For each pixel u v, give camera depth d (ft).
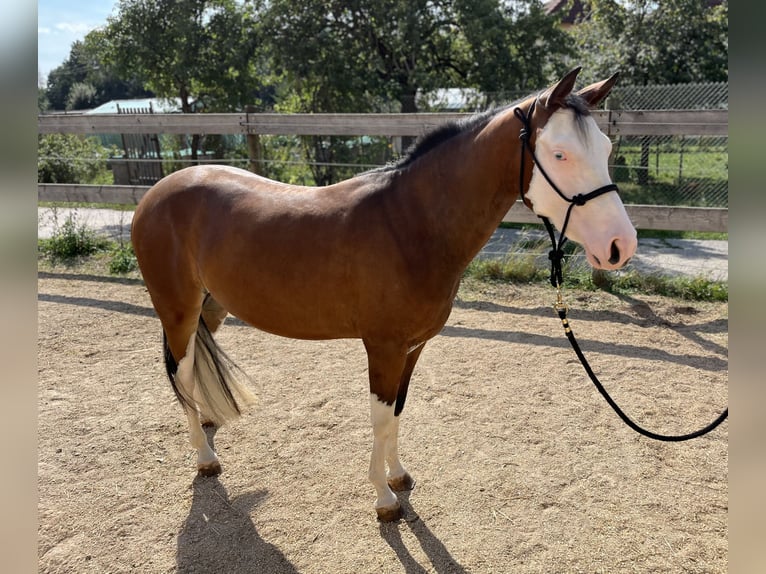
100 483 8.61
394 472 8.33
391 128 18.60
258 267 7.43
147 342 14.15
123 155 35.17
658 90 32.45
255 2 34.78
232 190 8.10
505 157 6.31
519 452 9.24
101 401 11.16
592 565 6.91
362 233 6.93
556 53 35.70
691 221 15.98
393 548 7.23
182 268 8.36
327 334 7.59
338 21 34.50
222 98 36.50
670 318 15.01
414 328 7.04
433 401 10.94
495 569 6.87
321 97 34.76
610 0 39.04
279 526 7.66
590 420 10.18
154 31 35.14
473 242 6.84
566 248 19.88
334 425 10.19
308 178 32.27
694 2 36.52
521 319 15.15
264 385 11.76
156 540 7.43
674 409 10.52
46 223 25.91
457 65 37.04
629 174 32.99
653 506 7.92
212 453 8.88
